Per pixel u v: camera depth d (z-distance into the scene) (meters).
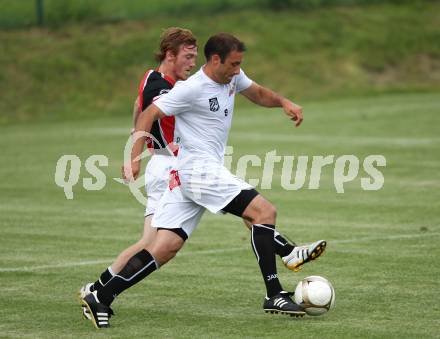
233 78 26.33
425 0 136.00
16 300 28.41
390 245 36.03
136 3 123.19
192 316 26.06
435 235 37.91
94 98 103.75
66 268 33.28
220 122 25.91
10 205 48.81
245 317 25.80
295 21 124.38
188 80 25.53
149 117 25.25
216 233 39.81
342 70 115.38
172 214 25.77
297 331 24.00
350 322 24.86
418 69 118.88
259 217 25.45
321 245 26.31
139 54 111.69
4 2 118.50
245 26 120.75
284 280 30.67
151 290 29.52
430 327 24.19
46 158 68.06
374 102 100.81
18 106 100.38
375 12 130.88
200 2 124.44
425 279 30.11
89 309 25.00
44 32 114.06
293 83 110.94
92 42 112.88
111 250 36.69
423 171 56.50
